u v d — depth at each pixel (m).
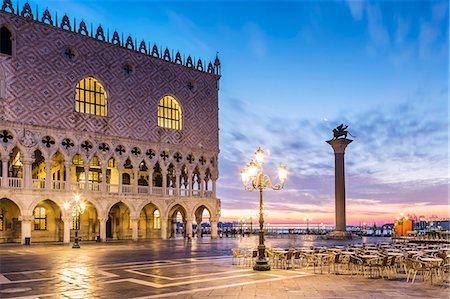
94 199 52.47
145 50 60.16
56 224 54.66
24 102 48.41
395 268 22.23
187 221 61.22
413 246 32.94
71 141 51.59
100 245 46.06
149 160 58.53
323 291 16.66
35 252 36.09
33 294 16.22
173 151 61.03
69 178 50.91
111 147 54.91
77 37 53.69
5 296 15.84
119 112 56.38
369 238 66.38
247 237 70.62
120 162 55.50
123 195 55.12
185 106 63.72
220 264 26.23
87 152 52.78
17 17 49.03
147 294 16.12
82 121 52.78
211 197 64.56
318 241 55.97
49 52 51.09
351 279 19.86
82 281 19.36
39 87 49.75
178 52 64.12
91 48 54.81
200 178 64.06
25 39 49.38
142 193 57.12
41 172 58.97
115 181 59.75
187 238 61.03
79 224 57.19
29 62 49.34
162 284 18.41
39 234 53.25
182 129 63.00
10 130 47.00
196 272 22.36
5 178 46.19
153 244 48.25
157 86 60.84
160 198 58.72
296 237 69.12
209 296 15.68
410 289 17.17
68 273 22.11
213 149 65.94
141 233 63.38
